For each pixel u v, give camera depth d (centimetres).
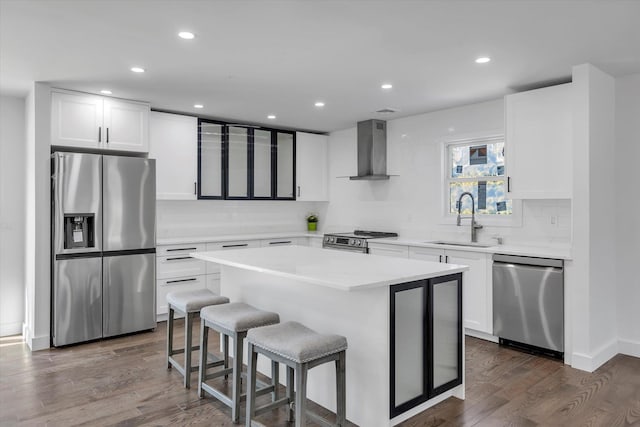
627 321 369
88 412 265
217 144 539
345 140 616
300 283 289
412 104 464
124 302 421
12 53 309
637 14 246
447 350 273
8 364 347
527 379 315
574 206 340
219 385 306
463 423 250
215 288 508
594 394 290
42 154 388
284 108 482
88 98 415
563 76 363
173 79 373
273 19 253
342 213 624
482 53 310
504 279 381
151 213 439
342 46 296
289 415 257
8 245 436
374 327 239
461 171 493
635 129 362
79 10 241
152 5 235
